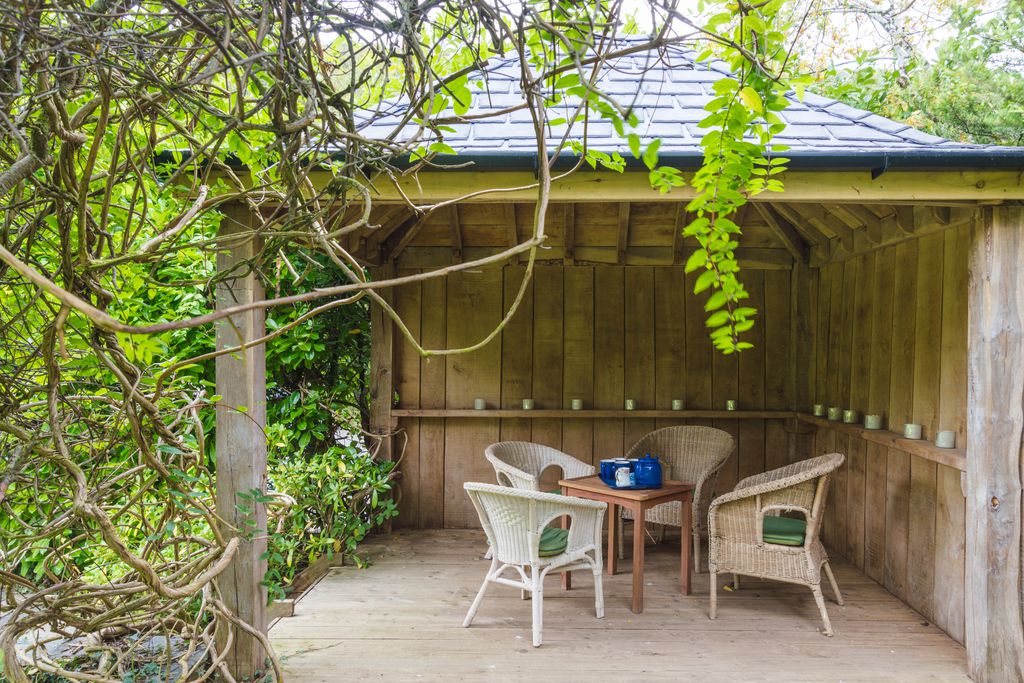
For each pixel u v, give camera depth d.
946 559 3.33
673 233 5.19
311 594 3.88
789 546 3.37
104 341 1.49
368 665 2.96
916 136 2.92
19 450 1.92
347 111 1.31
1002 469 2.82
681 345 5.38
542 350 5.42
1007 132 6.95
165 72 1.50
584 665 2.96
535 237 1.04
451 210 4.89
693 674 2.88
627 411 5.26
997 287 2.81
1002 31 7.23
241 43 1.26
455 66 1.83
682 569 3.89
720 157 1.09
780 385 5.36
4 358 1.86
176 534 2.65
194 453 2.04
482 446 5.40
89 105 1.38
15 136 1.30
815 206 4.41
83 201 1.32
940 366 3.44
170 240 1.52
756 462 5.35
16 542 2.65
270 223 1.45
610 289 5.40
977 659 2.83
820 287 5.16
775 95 1.02
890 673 2.90
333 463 4.47
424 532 5.27
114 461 2.51
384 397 5.27
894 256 3.97
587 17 1.20
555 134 2.93
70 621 1.96
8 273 1.72
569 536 3.35
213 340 4.32
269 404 5.06
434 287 5.40
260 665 2.89
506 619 3.50
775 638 3.26
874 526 4.13
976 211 2.87
